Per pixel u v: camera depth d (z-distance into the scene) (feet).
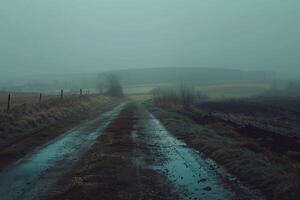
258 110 231.09
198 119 156.76
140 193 43.29
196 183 48.57
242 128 117.29
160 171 55.42
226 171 55.93
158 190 44.80
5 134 87.86
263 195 43.06
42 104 143.23
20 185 46.37
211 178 51.39
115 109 226.38
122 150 72.95
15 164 58.80
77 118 144.77
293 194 40.73
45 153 68.64
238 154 63.00
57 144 79.36
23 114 113.29
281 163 59.98
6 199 40.55
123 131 105.40
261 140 92.02
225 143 79.97
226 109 238.89
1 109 108.27
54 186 45.91
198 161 63.93
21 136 88.84
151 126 123.65
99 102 269.03
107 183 46.93
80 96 237.04
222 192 44.34
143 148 76.79
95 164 57.82
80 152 70.18
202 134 95.96
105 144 80.07
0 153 66.95
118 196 41.88
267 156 64.85
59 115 138.10
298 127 147.23
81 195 41.81
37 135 91.15
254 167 53.21
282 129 133.90
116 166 56.95
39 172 53.42
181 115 183.62
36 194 42.47
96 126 117.60
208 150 73.31
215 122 138.21
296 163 61.36
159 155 69.36
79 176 50.62
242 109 237.86
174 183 48.42
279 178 45.93
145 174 53.06
